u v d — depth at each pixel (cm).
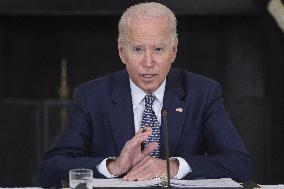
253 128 1708
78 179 635
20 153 1673
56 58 1695
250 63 1703
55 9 1591
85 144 781
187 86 802
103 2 1584
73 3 1588
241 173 723
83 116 786
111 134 780
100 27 1677
